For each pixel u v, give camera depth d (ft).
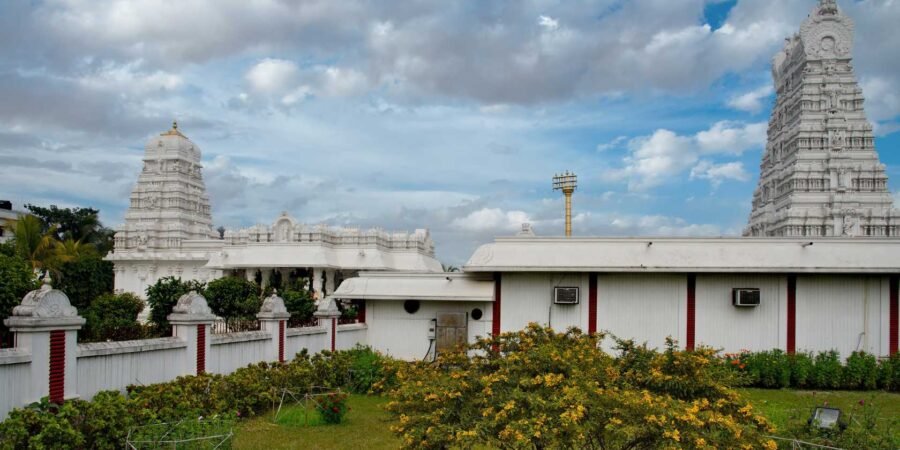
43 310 38.81
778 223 196.03
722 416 29.45
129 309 116.98
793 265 77.20
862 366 73.61
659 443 27.66
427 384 33.32
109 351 44.73
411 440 30.68
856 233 182.91
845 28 194.70
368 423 54.08
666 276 80.69
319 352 75.51
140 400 42.34
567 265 79.71
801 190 190.39
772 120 219.20
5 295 50.80
